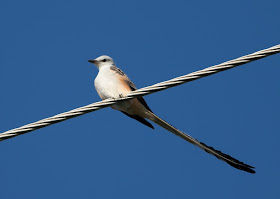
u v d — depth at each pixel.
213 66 8.48
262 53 8.12
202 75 8.55
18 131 8.74
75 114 9.05
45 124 8.88
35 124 8.80
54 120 8.91
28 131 8.84
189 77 8.67
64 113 9.00
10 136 8.75
